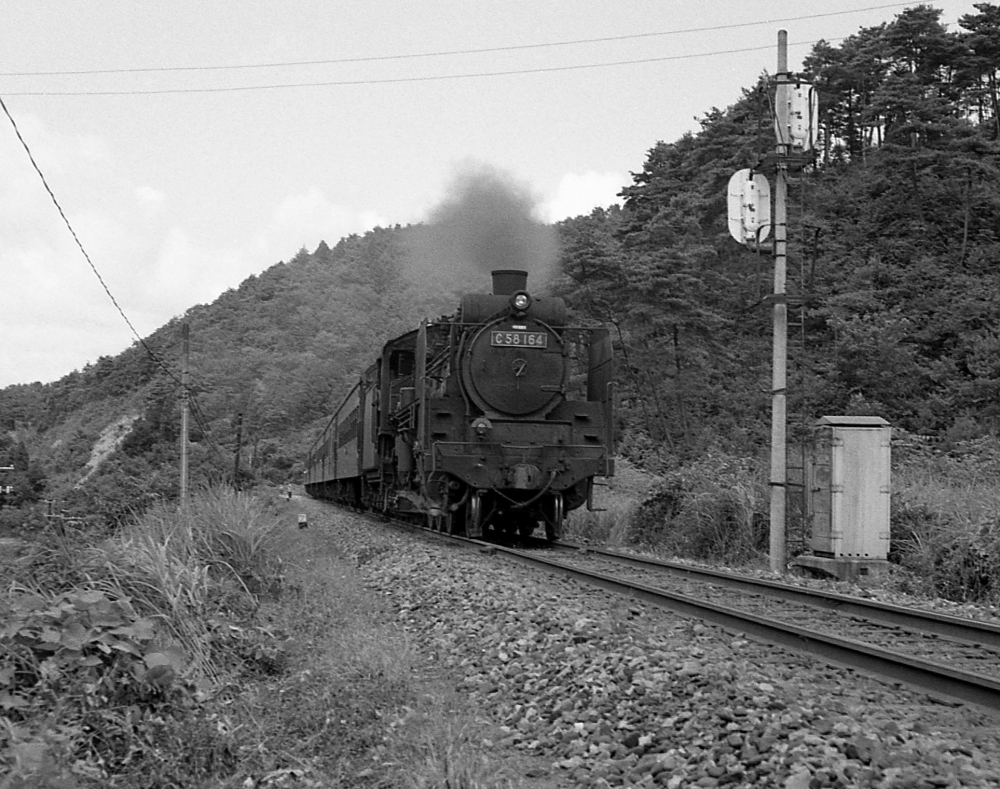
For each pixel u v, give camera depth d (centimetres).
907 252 4547
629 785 485
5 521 921
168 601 770
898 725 521
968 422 3123
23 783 427
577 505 1734
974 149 4859
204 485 1490
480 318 1703
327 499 4234
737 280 4416
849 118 6003
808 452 1452
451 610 992
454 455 1591
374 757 561
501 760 559
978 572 1204
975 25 5869
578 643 761
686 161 5128
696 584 1184
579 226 3672
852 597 1003
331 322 13700
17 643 569
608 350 1673
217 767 558
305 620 953
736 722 535
